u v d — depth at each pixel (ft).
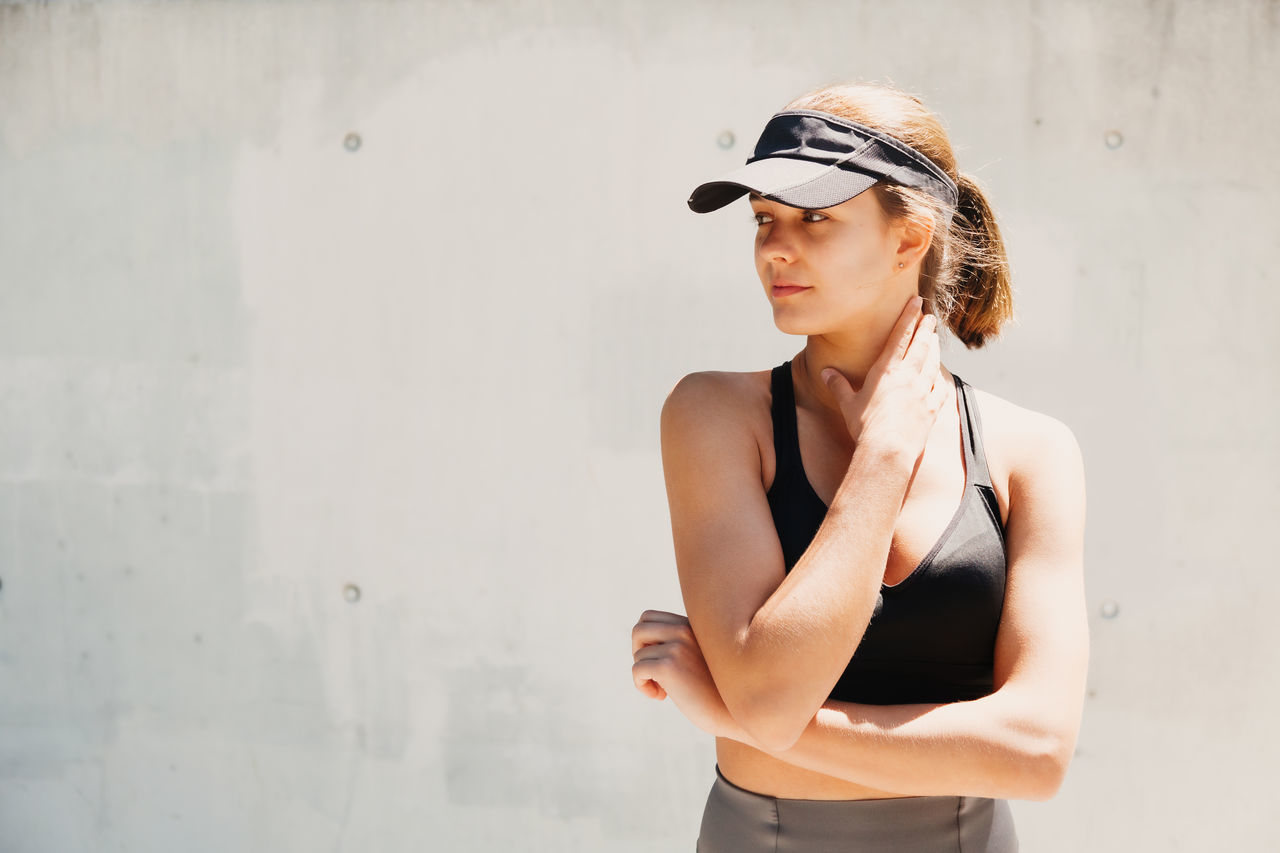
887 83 8.05
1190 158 7.97
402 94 8.50
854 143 3.49
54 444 9.11
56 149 8.96
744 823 3.73
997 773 3.24
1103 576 8.14
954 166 3.84
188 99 8.77
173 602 9.02
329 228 8.64
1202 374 8.02
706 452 3.63
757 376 3.96
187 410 8.92
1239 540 8.04
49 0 8.88
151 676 9.09
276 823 9.00
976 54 8.02
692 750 8.57
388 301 8.61
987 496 3.63
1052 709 3.30
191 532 8.97
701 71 8.24
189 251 8.84
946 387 3.78
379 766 8.86
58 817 9.24
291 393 8.77
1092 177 8.02
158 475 8.99
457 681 8.73
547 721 8.66
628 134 8.32
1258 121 7.91
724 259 8.31
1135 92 7.97
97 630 9.13
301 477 8.80
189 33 8.72
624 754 8.63
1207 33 7.91
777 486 3.66
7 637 9.21
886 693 3.49
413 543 8.70
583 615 8.57
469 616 8.68
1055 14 7.97
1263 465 8.00
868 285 3.54
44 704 9.22
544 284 8.46
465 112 8.45
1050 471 3.69
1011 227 8.07
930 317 3.70
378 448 8.69
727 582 3.39
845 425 3.76
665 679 3.49
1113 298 8.06
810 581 3.16
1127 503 8.10
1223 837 8.14
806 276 3.50
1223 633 8.08
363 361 8.67
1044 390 8.13
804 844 3.61
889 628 3.43
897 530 3.52
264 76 8.65
